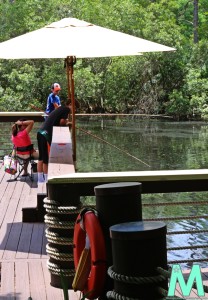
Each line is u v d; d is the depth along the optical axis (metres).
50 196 4.96
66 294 3.96
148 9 40.97
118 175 4.92
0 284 5.20
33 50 8.71
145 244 3.41
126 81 37.03
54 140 7.44
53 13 39.88
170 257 8.00
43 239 6.57
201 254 8.14
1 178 9.95
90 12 39.53
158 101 36.94
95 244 4.06
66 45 8.76
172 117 35.81
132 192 4.08
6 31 40.84
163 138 26.77
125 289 3.45
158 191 4.95
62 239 4.94
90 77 36.34
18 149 9.83
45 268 5.59
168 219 5.20
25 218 7.29
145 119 36.28
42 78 37.34
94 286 4.10
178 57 37.06
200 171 5.05
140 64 36.84
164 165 19.27
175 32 37.91
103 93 37.41
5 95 36.28
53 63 36.97
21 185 9.39
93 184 4.92
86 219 4.12
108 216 4.07
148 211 11.00
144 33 38.56
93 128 31.09
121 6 39.53
